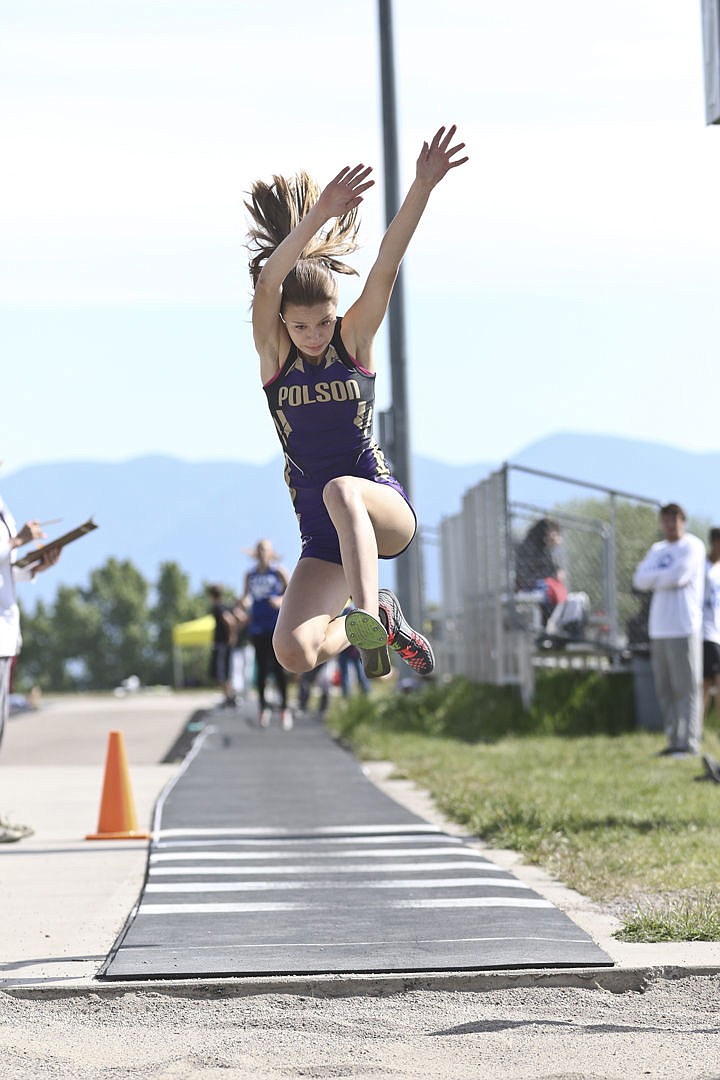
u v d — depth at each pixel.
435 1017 11.46
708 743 34.88
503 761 31.52
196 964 12.70
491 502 44.38
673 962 12.73
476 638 47.94
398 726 41.59
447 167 12.05
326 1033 11.03
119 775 21.97
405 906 15.52
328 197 11.91
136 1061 10.28
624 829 20.64
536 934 13.93
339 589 12.41
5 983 12.30
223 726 45.50
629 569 41.84
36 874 18.25
